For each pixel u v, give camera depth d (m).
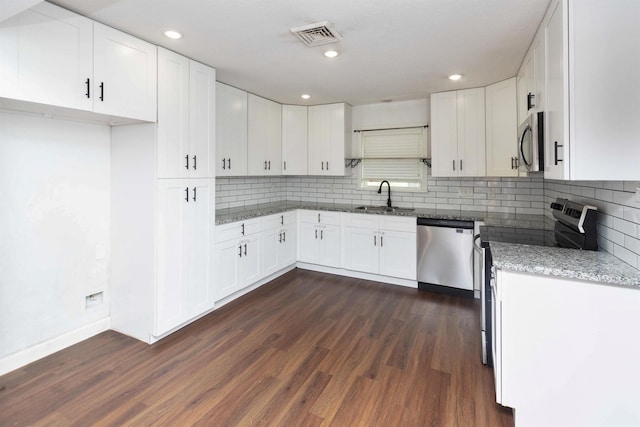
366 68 3.02
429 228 3.79
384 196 4.59
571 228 2.14
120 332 2.77
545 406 1.66
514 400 1.71
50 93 1.92
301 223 4.61
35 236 2.33
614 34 1.50
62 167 2.46
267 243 3.99
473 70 3.07
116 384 2.10
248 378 2.17
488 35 2.32
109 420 1.79
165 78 2.57
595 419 1.58
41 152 2.34
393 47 2.52
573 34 1.54
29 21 1.82
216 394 2.01
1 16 1.55
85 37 2.07
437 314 3.20
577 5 1.54
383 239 4.06
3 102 1.88
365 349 2.55
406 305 3.42
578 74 1.54
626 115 1.49
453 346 2.59
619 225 1.72
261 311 3.25
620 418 1.54
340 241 4.34
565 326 1.60
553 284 1.61
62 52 1.96
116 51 2.24
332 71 3.13
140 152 2.57
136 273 2.64
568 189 2.67
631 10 1.48
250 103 3.95
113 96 2.23
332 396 2.00
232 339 2.69
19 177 2.24
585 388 1.58
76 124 2.52
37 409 1.86
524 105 2.75
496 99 3.44
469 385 2.11
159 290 2.59
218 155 3.48
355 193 4.78
